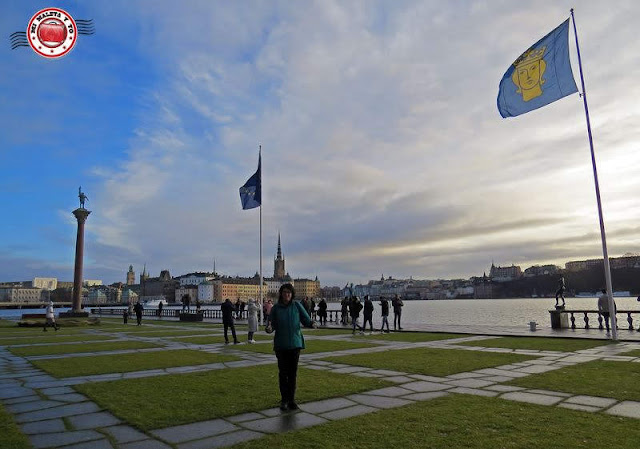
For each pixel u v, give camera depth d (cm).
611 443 627
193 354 1759
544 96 2117
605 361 1385
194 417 802
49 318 3369
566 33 2070
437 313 11550
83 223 5312
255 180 3894
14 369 1406
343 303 3700
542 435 668
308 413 828
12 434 711
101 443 676
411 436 674
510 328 2803
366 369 1317
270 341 2320
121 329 3469
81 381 1185
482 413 798
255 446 643
